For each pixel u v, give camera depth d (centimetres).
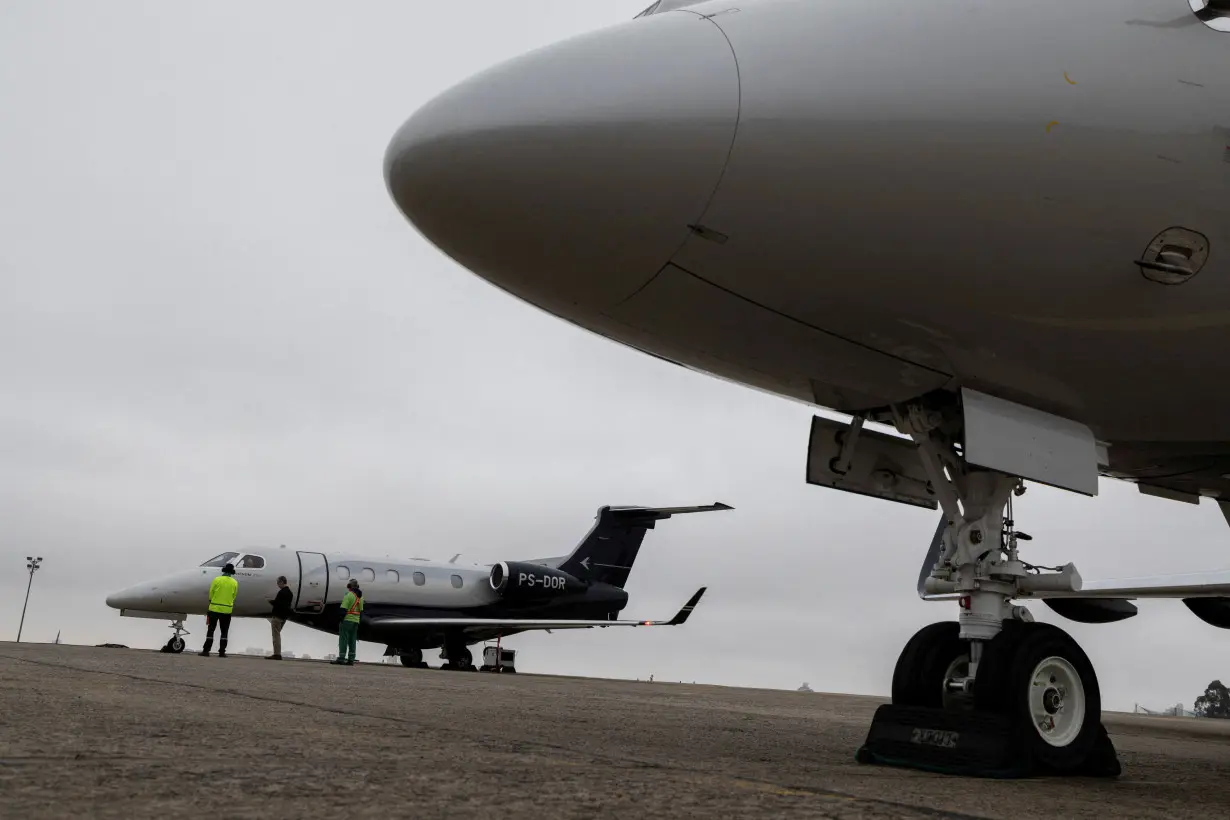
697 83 457
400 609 2981
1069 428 565
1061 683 518
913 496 677
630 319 512
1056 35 475
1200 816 352
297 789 280
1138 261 479
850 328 500
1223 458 653
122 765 312
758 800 313
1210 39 486
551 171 453
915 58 466
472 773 337
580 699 1062
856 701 1877
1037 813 337
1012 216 465
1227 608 1236
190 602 2661
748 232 459
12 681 706
